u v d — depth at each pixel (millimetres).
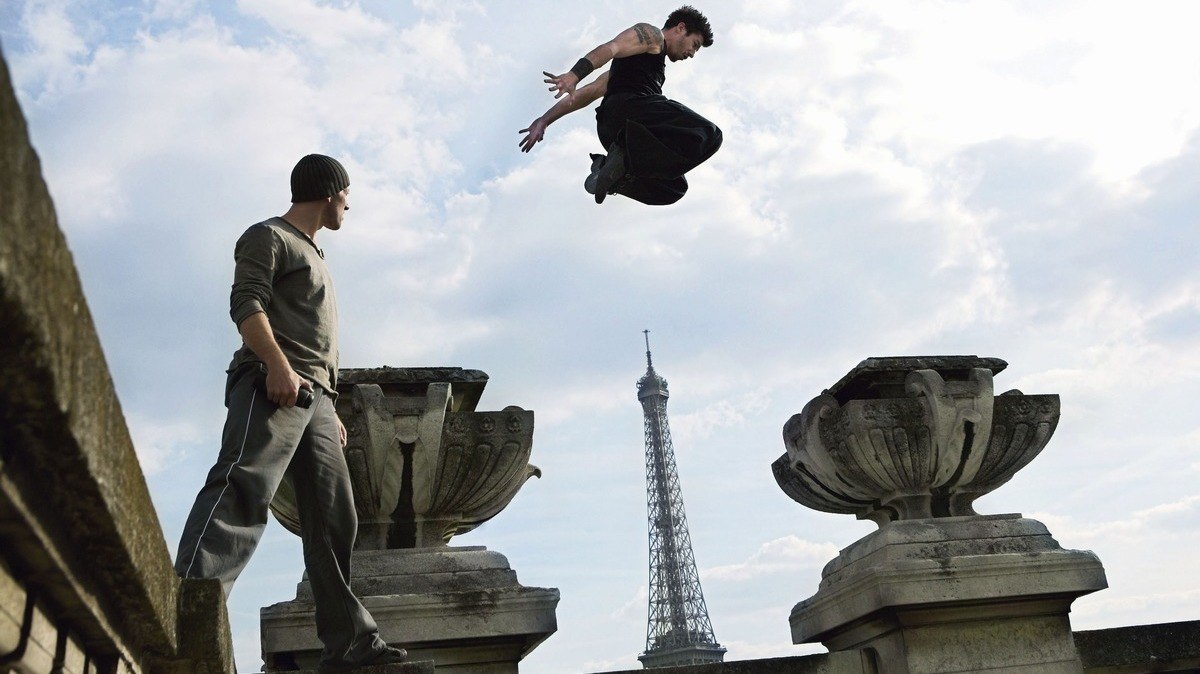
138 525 3426
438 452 8148
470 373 8625
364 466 8070
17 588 3023
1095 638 8734
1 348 2145
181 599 4578
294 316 6402
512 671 7977
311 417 6328
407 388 8516
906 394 9047
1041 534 8781
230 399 6145
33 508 2771
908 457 8672
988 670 8242
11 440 2531
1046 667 8359
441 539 8414
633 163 7641
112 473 2965
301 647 7598
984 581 8312
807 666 8414
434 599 7832
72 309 2402
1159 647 8805
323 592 6375
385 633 7711
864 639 8664
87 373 2594
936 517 8891
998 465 9016
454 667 7891
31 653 3209
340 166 6859
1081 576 8492
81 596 3324
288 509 8133
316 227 6793
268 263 6230
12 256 1938
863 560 8719
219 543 5641
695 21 8055
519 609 7965
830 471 8805
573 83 7469
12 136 1903
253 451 5914
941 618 8281
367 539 8234
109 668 3955
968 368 9227
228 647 4965
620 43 7672
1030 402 9062
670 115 7672
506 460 8336
